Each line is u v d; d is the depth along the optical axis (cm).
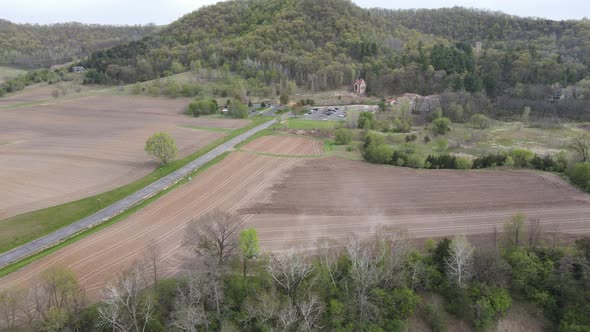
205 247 5338
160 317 4612
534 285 5222
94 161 9838
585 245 5503
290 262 5084
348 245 5316
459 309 4966
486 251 5388
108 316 4272
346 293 5016
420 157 9681
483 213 7188
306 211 7400
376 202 7731
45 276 4616
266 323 4606
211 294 4756
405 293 4969
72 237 6481
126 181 8656
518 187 8231
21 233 6475
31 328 4325
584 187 8056
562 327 4791
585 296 4900
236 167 9700
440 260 5503
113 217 7169
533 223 6500
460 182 8600
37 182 8488
